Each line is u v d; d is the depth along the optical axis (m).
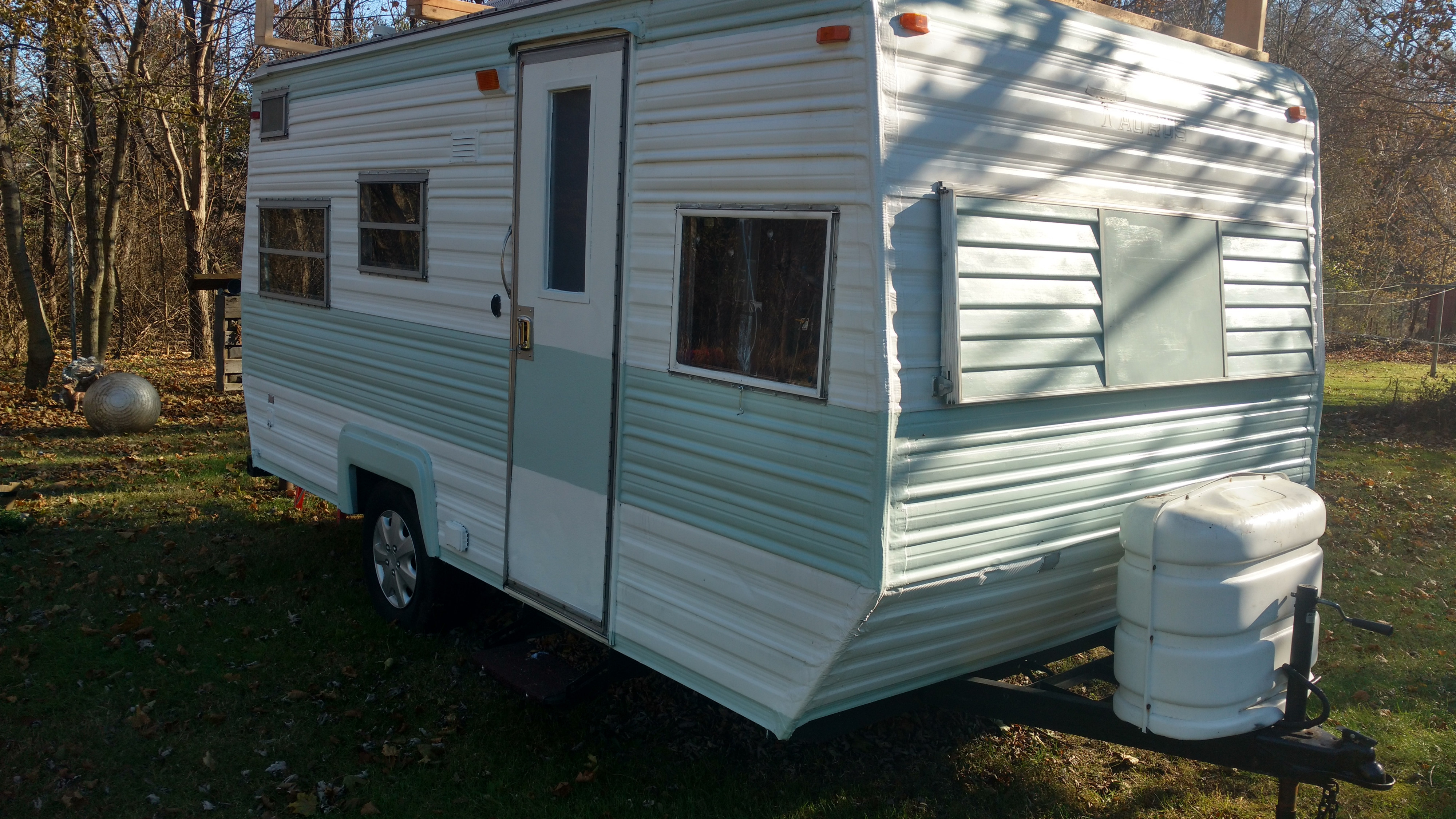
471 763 3.91
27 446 9.49
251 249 6.25
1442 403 11.62
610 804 3.64
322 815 3.56
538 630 4.36
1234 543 2.92
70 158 15.40
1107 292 3.30
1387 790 3.18
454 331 4.39
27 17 10.84
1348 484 8.80
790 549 2.92
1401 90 12.46
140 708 4.20
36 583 5.58
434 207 4.48
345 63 5.11
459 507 4.45
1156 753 3.58
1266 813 3.70
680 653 3.32
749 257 2.99
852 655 2.87
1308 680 3.04
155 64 14.62
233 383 12.56
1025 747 4.16
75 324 13.60
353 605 5.46
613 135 3.46
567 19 3.64
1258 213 4.02
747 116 2.98
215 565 6.02
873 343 2.66
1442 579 6.24
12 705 4.23
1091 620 3.73
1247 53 4.12
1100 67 3.32
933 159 2.80
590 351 3.61
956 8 2.87
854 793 3.77
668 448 3.31
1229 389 3.88
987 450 2.96
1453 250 18.45
